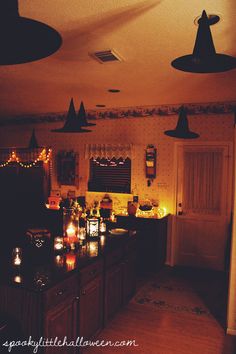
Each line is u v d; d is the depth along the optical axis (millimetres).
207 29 1671
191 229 5621
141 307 3941
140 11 2258
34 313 2240
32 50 1274
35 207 7051
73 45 2883
